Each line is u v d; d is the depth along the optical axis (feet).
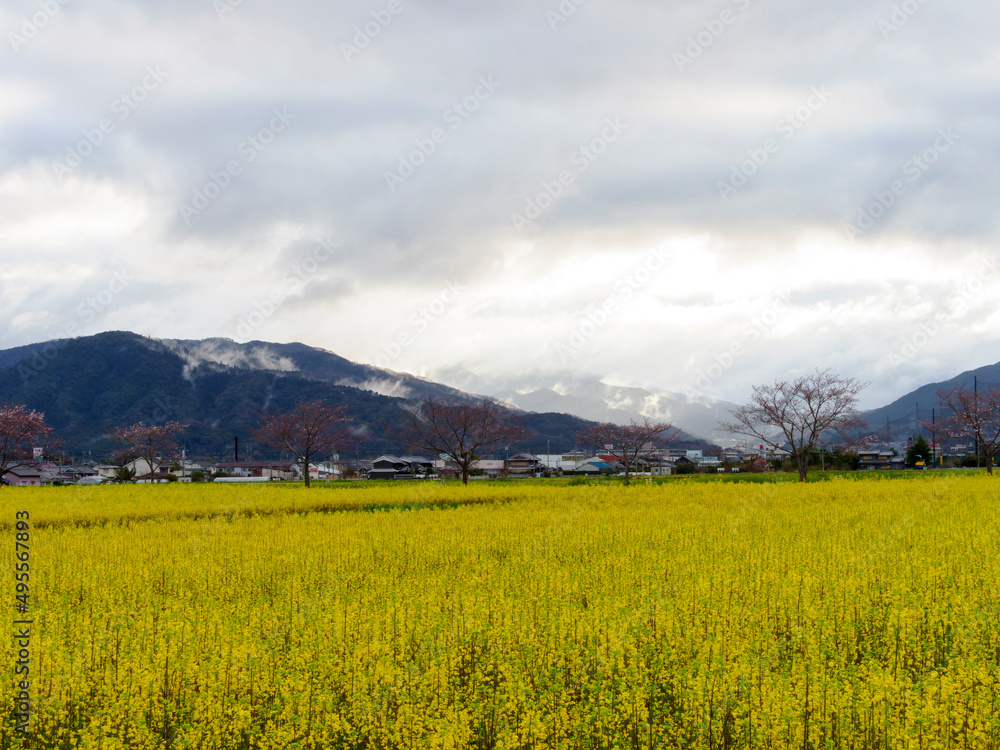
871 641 34.60
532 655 29.86
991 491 112.98
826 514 82.02
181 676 29.48
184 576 49.90
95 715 26.50
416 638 32.86
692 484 144.97
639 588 41.88
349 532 67.92
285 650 32.96
